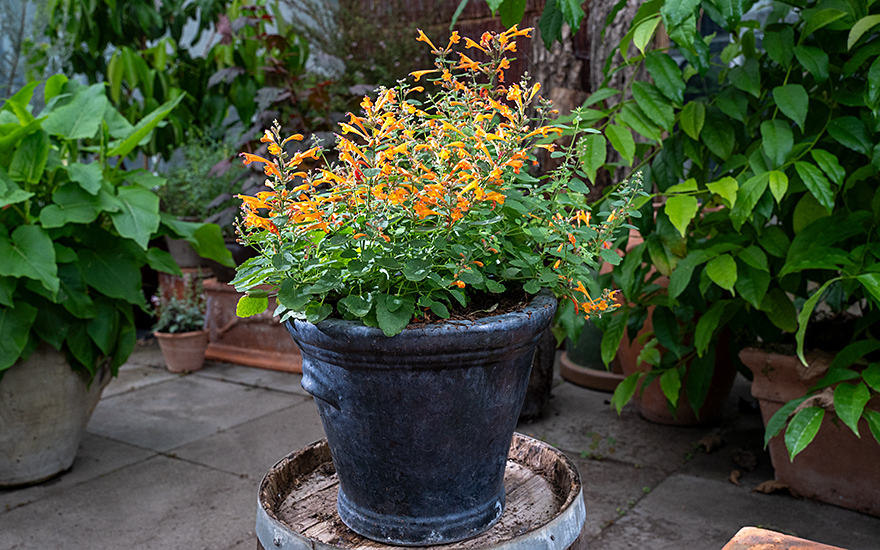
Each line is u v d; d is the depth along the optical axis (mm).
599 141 1649
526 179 965
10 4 5367
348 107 3516
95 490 2414
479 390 883
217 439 2871
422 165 886
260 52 4480
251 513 2236
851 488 2088
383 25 4125
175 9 4535
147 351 4289
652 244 1942
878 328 2154
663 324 2211
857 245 1877
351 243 873
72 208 2273
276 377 3717
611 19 1780
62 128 2480
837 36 1826
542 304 934
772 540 749
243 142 3375
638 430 2824
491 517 966
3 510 2270
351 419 901
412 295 891
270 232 888
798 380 2057
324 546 843
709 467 2457
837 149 1921
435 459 900
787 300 2006
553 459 1112
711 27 3363
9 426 2342
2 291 2148
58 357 2361
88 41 4547
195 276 4113
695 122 1822
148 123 2598
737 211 1701
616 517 2135
